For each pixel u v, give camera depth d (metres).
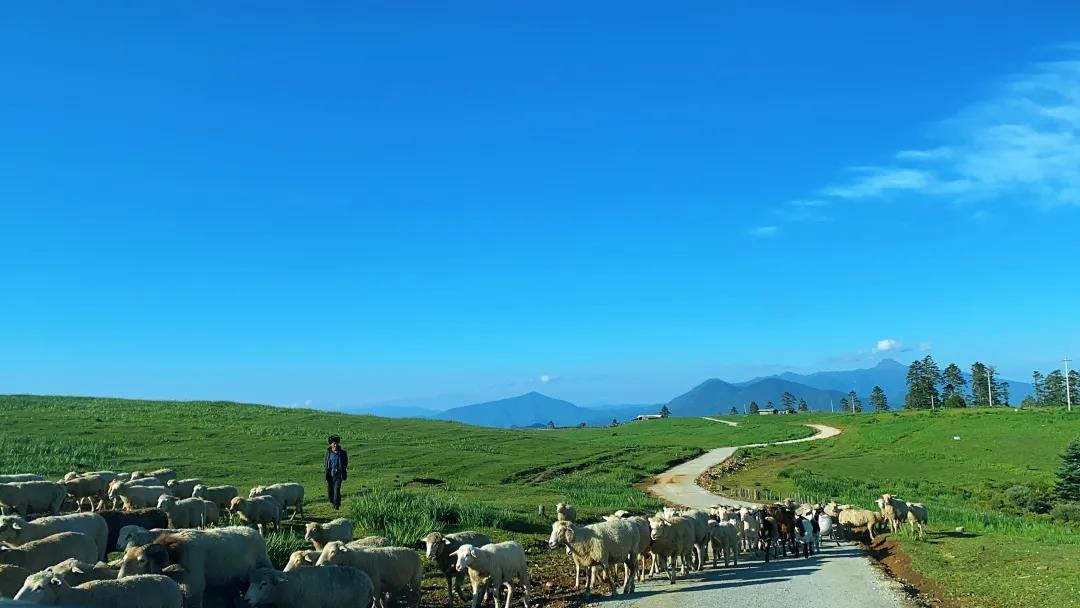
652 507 39.19
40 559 13.12
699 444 113.25
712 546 22.44
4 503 22.02
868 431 113.62
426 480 44.00
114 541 18.23
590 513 32.47
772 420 163.00
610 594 17.44
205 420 72.75
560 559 21.78
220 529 13.90
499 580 15.21
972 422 106.94
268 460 49.56
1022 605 15.38
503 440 83.75
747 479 66.38
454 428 93.50
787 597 16.89
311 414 91.94
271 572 11.69
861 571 20.81
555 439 96.56
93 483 25.89
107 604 10.16
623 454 81.38
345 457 28.41
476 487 43.84
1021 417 105.69
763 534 23.97
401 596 14.98
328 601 12.16
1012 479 68.31
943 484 65.56
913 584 19.19
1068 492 58.19
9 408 71.06
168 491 25.61
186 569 12.57
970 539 26.20
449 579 15.84
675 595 17.34
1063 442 86.81
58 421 61.50
